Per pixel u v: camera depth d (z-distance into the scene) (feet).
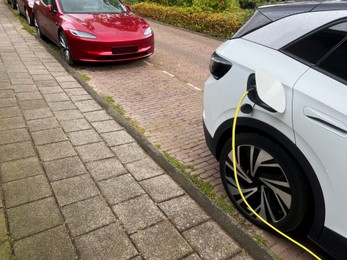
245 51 7.89
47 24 25.29
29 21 34.86
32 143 11.41
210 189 9.62
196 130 13.53
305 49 6.88
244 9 45.68
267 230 7.98
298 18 7.29
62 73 19.54
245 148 7.85
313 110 6.15
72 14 22.40
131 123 13.85
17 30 32.07
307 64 6.73
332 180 6.00
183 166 10.79
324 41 6.62
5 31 31.17
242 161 8.03
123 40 20.77
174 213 8.45
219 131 8.57
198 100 17.03
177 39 34.35
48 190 9.01
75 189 9.14
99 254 7.06
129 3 57.77
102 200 8.76
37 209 8.26
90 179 9.63
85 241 7.37
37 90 16.42
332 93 6.06
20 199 8.59
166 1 50.55
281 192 7.16
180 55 26.73
